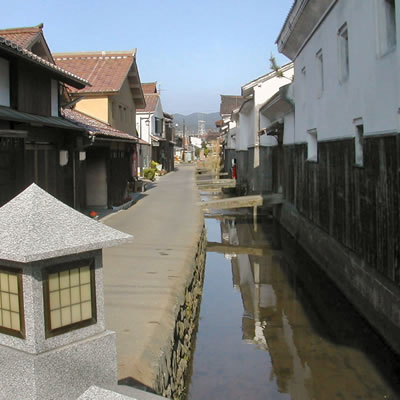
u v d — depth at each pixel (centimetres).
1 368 304
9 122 870
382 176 746
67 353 306
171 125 5591
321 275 1204
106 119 1950
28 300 292
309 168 1412
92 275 325
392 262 702
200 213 1659
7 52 826
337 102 1056
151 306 637
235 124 3788
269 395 633
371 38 797
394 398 608
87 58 2225
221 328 894
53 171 1113
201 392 644
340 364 711
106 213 1609
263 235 1870
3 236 296
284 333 853
